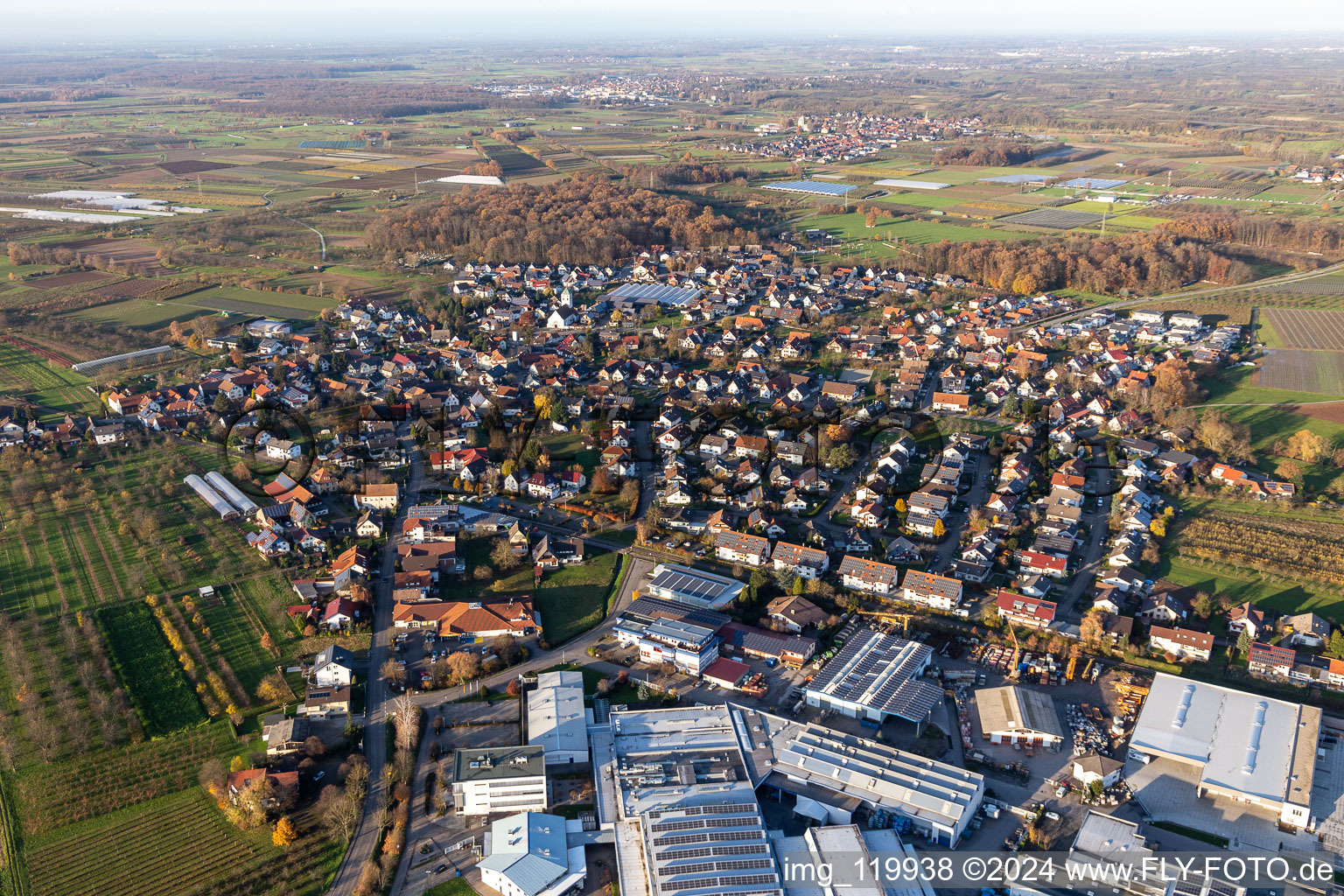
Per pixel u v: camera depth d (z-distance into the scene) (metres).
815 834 120.25
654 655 160.88
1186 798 129.62
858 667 155.50
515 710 147.75
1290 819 123.75
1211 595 176.25
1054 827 124.56
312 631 167.62
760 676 156.38
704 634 160.62
